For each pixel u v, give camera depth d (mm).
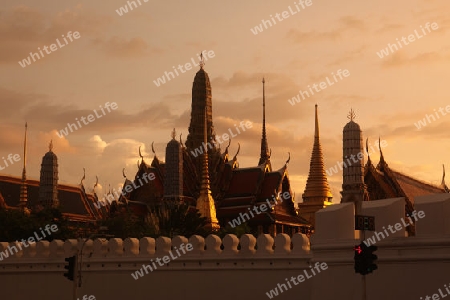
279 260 36594
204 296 38656
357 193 74562
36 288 44125
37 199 112938
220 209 116562
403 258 28734
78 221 113562
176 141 111500
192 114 125938
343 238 31000
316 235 31672
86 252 42781
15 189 110312
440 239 27938
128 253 41625
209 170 118438
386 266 29250
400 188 73438
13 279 44938
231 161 120875
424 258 28234
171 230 81688
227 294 37969
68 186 119125
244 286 37531
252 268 37344
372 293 29500
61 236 75688
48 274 43875
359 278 29906
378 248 29531
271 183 115875
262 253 37219
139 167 116750
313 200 114500
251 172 117812
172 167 110438
